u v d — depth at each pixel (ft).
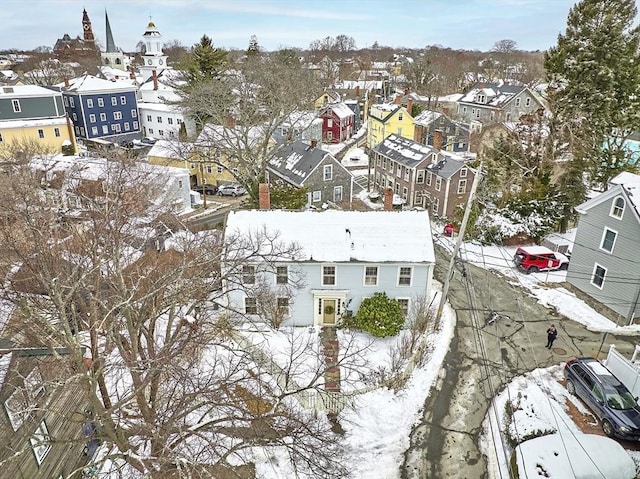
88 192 77.30
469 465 55.98
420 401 65.92
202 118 166.61
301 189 125.08
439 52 507.71
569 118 119.55
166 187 126.93
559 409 62.80
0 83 251.80
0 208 64.08
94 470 53.83
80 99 205.26
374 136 212.84
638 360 71.97
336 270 79.46
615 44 113.39
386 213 85.10
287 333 77.61
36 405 41.39
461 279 100.32
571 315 86.22
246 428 58.70
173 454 43.04
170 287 63.93
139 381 51.39
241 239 75.56
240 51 320.91
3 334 48.14
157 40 332.19
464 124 215.72
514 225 118.83
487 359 74.18
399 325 77.82
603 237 84.74
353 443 59.11
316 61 436.35
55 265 55.83
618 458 50.80
